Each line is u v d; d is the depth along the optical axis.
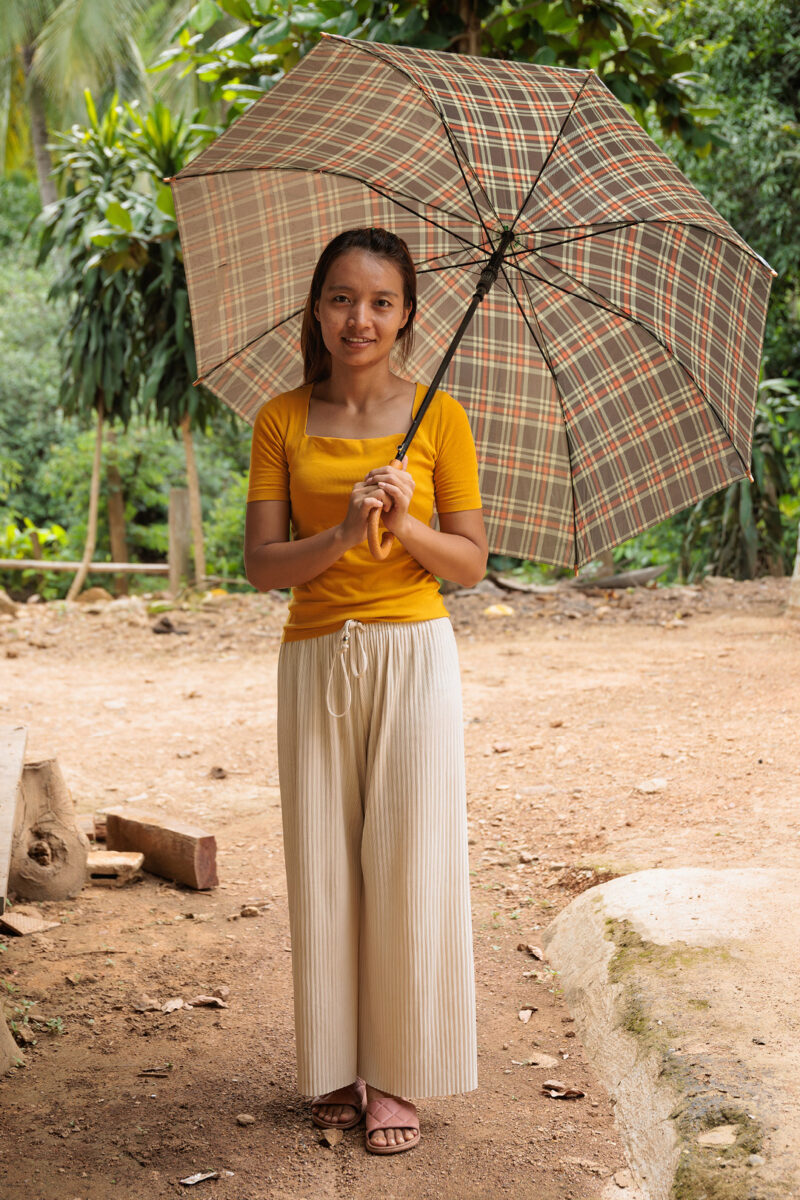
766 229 14.34
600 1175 2.49
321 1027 2.62
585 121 2.57
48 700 7.63
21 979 3.54
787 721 5.85
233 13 8.76
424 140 2.70
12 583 16.66
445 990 2.63
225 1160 2.58
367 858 2.60
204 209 2.83
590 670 7.76
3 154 22.53
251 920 4.05
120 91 20.23
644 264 2.78
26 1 19.34
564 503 3.04
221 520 17.39
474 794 5.26
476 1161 2.57
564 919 3.68
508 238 2.73
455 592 11.21
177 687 8.03
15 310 20.06
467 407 3.02
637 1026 2.86
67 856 4.27
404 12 8.70
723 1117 2.40
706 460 2.94
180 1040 3.18
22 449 19.78
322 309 2.54
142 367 11.68
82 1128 2.72
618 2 9.73
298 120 2.61
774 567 12.55
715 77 14.15
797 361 15.39
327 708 2.57
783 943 3.07
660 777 5.08
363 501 2.35
